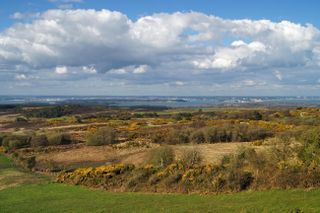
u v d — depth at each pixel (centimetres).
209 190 3338
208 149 6116
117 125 12075
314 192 2875
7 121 14962
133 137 9144
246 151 3756
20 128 12569
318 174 3066
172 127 10188
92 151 7575
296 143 3547
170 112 18150
